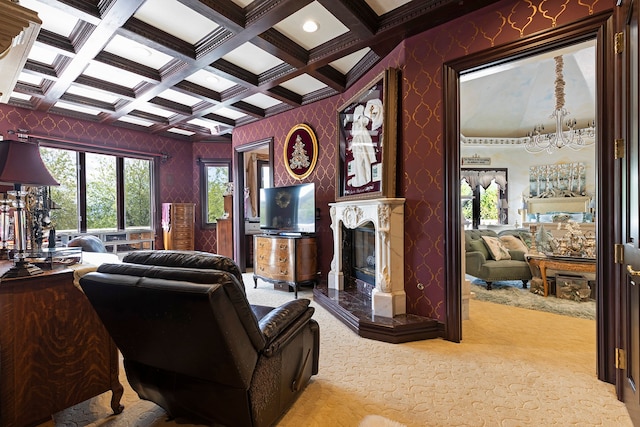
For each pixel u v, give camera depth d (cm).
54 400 159
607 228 197
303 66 341
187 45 309
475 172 787
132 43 312
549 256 420
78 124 504
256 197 702
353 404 179
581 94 617
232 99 436
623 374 177
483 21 246
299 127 468
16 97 423
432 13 253
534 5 225
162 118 535
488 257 491
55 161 495
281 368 163
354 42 297
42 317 157
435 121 271
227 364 129
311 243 429
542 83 611
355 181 358
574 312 346
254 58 348
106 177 554
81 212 520
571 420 164
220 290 115
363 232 380
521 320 321
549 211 755
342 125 389
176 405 158
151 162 608
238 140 570
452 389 193
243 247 591
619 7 181
